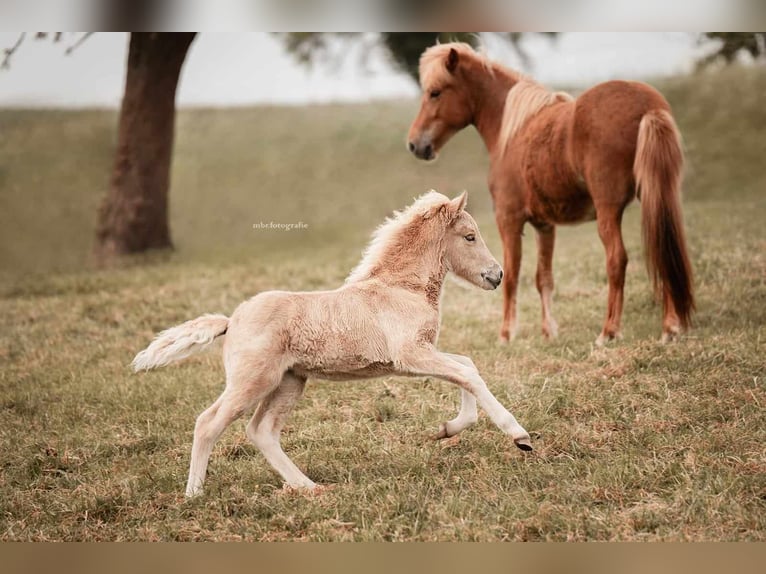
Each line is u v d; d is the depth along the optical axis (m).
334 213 27.30
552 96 12.30
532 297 14.55
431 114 13.70
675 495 7.00
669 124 10.40
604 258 16.22
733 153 25.80
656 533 6.52
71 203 28.33
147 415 10.02
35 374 11.84
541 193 11.97
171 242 23.25
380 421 9.52
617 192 10.86
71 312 15.22
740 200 21.33
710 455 7.66
